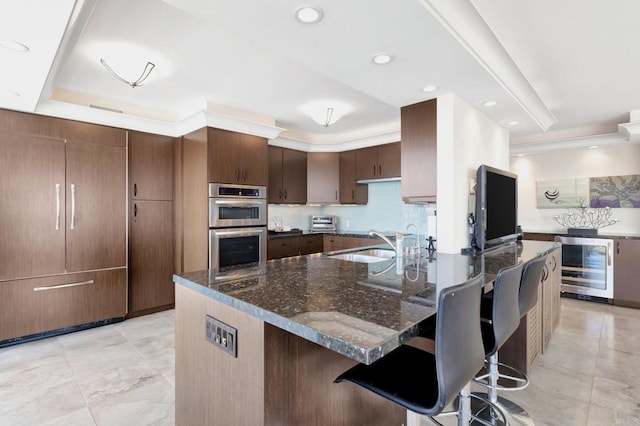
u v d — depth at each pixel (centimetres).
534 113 324
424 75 227
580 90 317
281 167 489
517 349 238
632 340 312
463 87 248
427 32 173
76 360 268
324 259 228
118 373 247
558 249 338
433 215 312
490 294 223
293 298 126
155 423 190
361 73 224
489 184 275
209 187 361
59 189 319
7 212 293
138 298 376
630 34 219
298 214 564
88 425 188
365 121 448
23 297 301
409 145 289
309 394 130
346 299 125
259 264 205
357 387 153
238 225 387
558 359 274
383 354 85
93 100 340
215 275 170
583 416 199
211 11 155
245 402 121
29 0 143
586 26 210
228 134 378
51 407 205
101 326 347
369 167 491
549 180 504
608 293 425
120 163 359
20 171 299
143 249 380
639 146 439
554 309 323
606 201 461
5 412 200
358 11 155
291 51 194
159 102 360
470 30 188
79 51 246
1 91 253
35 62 204
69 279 325
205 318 144
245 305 120
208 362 142
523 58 254
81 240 332
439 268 192
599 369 257
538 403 212
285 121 445
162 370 252
